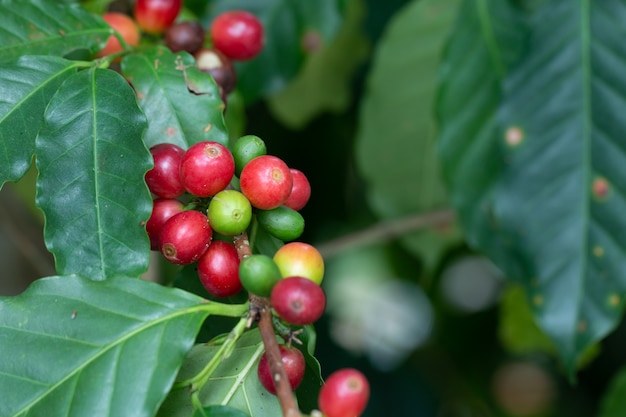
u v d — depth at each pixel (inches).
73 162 14.4
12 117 14.7
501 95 20.9
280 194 14.4
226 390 14.8
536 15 21.0
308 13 22.5
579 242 20.2
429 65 25.3
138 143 14.6
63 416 13.3
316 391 14.9
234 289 14.6
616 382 25.4
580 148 20.4
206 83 15.6
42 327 13.7
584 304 20.0
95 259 14.1
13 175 14.6
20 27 15.7
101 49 16.0
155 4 16.5
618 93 20.5
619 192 20.3
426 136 25.8
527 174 20.5
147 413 13.3
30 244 23.9
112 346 13.7
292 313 13.2
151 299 14.0
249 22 17.0
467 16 21.6
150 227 14.9
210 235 14.4
